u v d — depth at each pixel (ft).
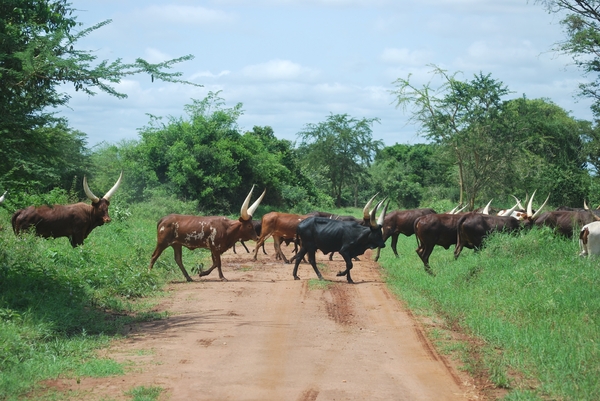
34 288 49.52
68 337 40.37
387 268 81.35
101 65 43.21
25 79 43.06
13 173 45.91
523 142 176.35
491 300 50.85
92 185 126.11
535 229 69.10
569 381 31.24
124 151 175.94
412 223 90.63
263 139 229.66
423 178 322.14
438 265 73.61
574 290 48.24
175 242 66.23
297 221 85.05
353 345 39.47
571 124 212.43
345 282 67.62
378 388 30.99
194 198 168.55
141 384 30.96
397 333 43.04
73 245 66.39
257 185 192.03
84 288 53.42
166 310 50.83
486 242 68.74
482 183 175.52
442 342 40.50
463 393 30.55
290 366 34.50
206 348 38.27
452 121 173.88
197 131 174.29
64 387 30.22
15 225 64.85
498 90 173.27
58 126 47.70
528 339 38.55
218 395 29.48
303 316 48.34
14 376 30.63
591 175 202.69
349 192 326.44
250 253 99.09
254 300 55.21
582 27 115.44
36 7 48.52
